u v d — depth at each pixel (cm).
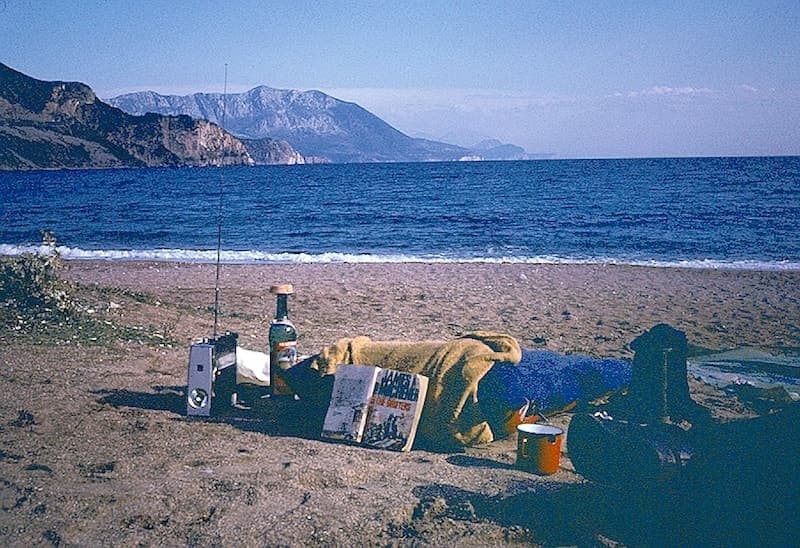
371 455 559
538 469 530
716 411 683
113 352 857
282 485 489
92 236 2914
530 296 1451
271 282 1622
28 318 937
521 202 4762
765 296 1473
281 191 6644
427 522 441
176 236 2956
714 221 3231
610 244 2545
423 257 2233
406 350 619
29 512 439
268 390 708
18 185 7806
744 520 420
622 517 455
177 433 593
